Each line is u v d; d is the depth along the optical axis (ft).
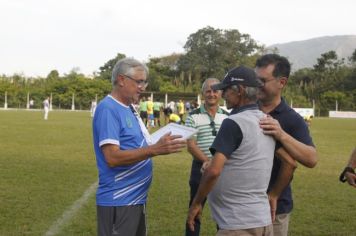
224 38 341.21
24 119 136.46
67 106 308.40
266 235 13.57
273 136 13.96
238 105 14.10
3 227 25.11
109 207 14.78
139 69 14.98
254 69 15.31
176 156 55.16
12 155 52.26
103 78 337.93
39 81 330.75
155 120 124.36
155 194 33.71
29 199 31.17
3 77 319.27
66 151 57.26
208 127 21.17
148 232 25.18
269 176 13.85
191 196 21.50
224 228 13.52
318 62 355.77
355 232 26.09
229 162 13.42
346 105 302.25
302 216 29.07
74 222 26.35
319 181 41.19
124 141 14.78
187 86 312.50
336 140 87.66
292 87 320.29
